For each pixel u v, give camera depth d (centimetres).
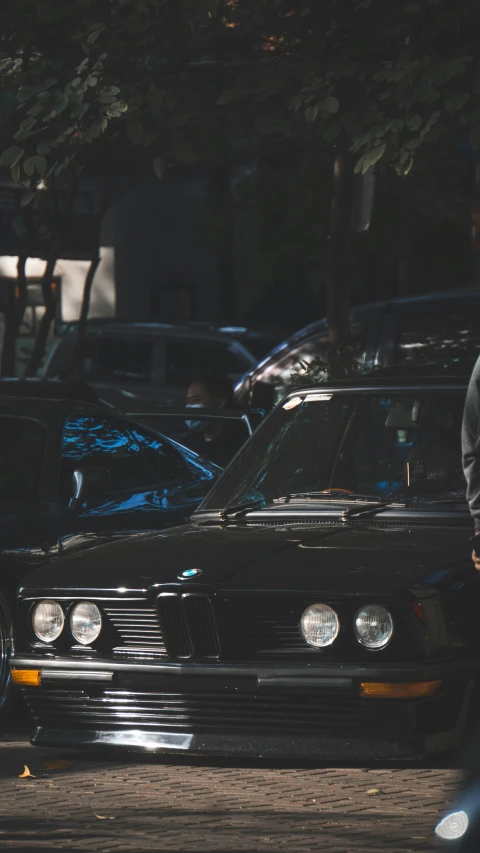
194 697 1018
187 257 4234
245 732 1008
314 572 1001
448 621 977
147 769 1075
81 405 1450
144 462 1465
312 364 2180
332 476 1176
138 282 4172
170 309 4225
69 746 1066
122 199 4112
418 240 3516
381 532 1084
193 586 1013
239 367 3288
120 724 1051
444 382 1174
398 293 3716
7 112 1634
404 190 2905
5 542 1278
